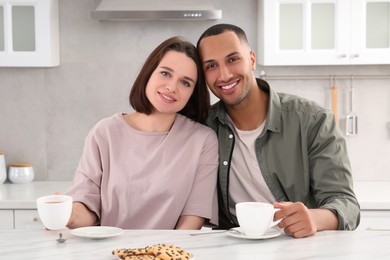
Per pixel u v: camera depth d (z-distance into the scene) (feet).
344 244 6.28
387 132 14.23
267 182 8.54
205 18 12.80
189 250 6.07
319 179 8.27
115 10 12.78
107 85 14.15
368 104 14.20
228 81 8.16
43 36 13.11
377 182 14.06
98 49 14.08
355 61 13.03
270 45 12.97
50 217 6.68
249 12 13.97
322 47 13.08
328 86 14.15
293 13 13.04
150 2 12.92
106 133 8.34
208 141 8.36
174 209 8.02
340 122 14.23
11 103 14.20
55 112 14.21
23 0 12.96
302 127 8.45
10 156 14.30
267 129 8.46
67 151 14.28
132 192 8.04
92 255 5.90
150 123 8.36
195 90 8.49
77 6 14.01
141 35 14.05
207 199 8.19
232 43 8.11
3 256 5.87
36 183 13.96
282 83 14.12
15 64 13.14
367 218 11.98
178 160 8.11
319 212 7.23
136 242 6.39
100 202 8.21
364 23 12.96
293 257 5.81
